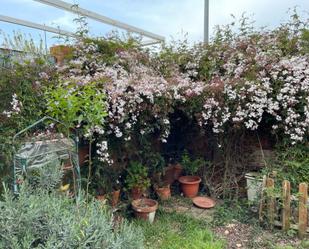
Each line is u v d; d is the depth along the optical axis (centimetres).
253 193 381
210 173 449
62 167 247
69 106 215
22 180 221
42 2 350
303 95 347
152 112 353
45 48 337
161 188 416
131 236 194
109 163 331
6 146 248
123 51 407
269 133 401
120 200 371
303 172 358
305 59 356
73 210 197
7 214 168
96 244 170
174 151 483
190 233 316
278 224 331
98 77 324
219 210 379
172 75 442
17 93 266
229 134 423
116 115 316
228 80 385
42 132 276
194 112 400
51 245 156
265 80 359
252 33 461
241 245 300
